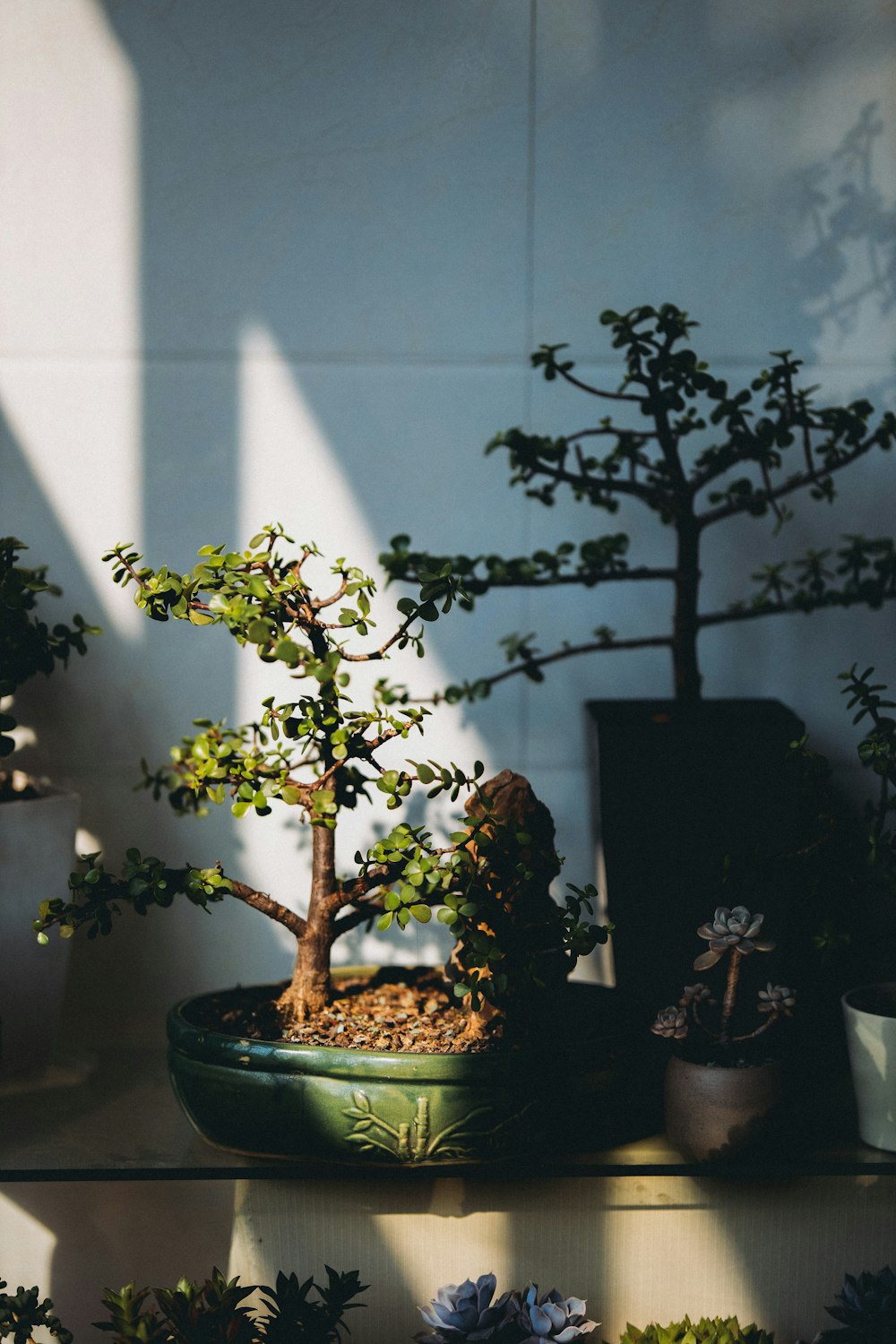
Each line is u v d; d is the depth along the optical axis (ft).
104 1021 3.91
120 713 3.88
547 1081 2.83
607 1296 3.14
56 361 3.81
